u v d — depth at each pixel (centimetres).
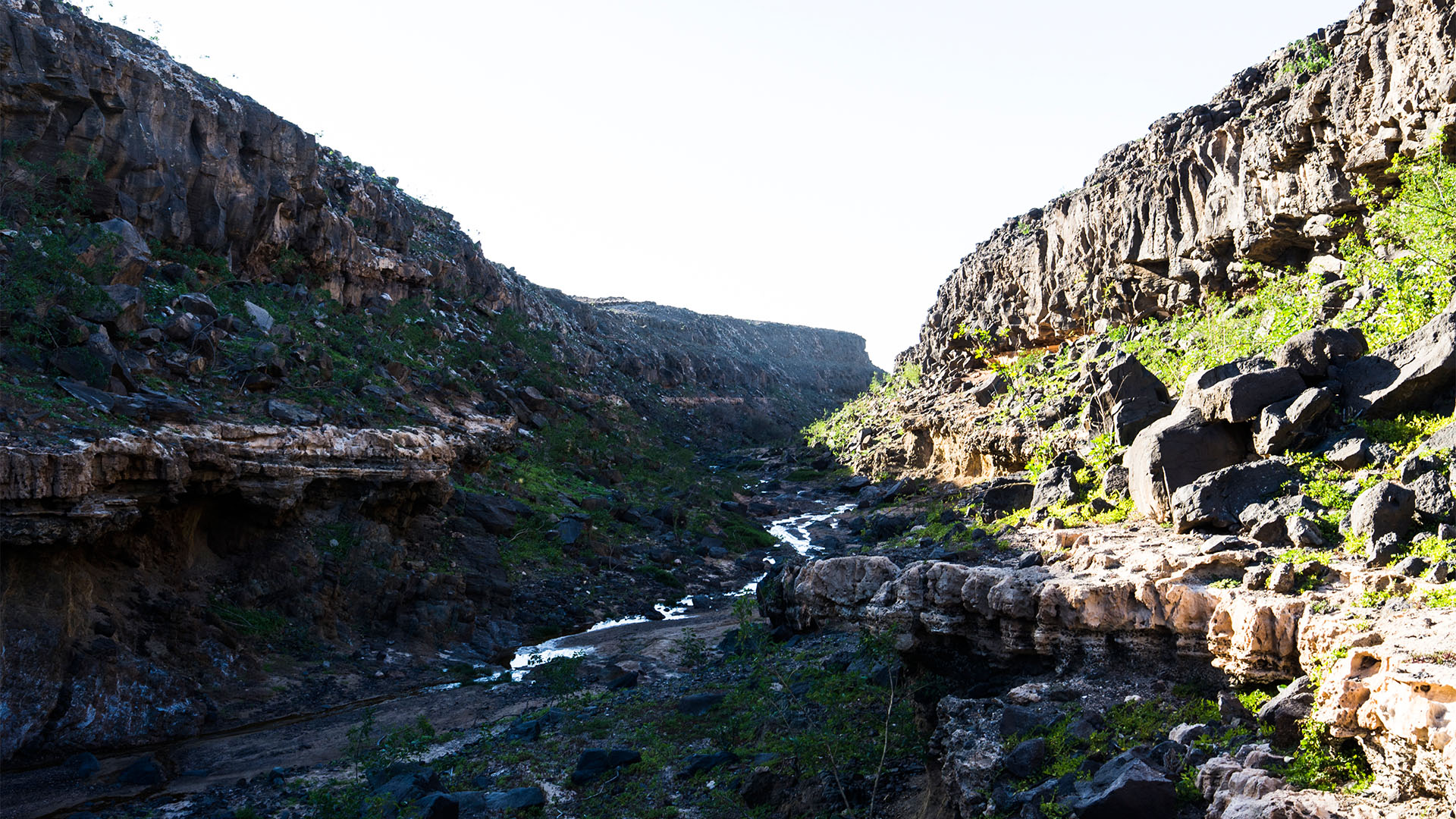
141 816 1797
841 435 8200
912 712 1773
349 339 4844
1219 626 1430
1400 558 1424
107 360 2784
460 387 5572
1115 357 3988
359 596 3170
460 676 2975
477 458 4656
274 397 3409
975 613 1789
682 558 4647
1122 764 1224
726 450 10212
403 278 6253
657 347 12731
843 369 18788
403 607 3269
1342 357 1991
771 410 13600
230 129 4384
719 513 5675
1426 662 1023
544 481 5169
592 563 4294
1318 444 1870
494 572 3803
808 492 6800
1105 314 5569
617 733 2091
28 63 3428
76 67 3575
